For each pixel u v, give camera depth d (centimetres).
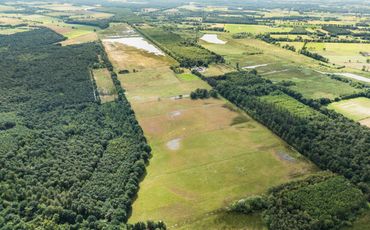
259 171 13188
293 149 14512
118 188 12056
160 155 14350
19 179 11975
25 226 10144
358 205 11238
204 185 12506
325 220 10600
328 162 13088
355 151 13375
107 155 14138
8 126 15888
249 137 15488
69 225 10456
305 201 11362
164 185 12544
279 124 15788
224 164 13650
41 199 11206
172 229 10644
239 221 10925
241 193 12062
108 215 10875
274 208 11100
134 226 10431
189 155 14288
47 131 15550
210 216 11125
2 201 11006
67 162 13325
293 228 10406
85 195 11631
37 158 13388
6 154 13162
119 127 16475
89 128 16238
